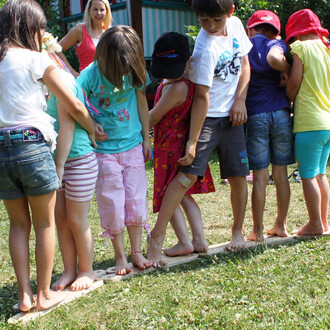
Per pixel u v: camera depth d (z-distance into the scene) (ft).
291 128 12.54
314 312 8.45
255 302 9.00
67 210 9.87
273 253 11.53
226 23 11.28
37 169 8.43
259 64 12.12
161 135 11.50
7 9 8.58
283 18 26.96
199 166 11.06
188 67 10.96
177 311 8.81
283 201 12.61
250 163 12.16
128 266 11.02
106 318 8.79
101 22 16.99
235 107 11.28
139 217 10.69
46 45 9.77
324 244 11.86
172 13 35.68
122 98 10.49
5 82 8.30
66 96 8.80
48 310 9.23
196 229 11.99
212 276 10.32
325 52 12.45
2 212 16.67
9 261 12.16
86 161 9.67
